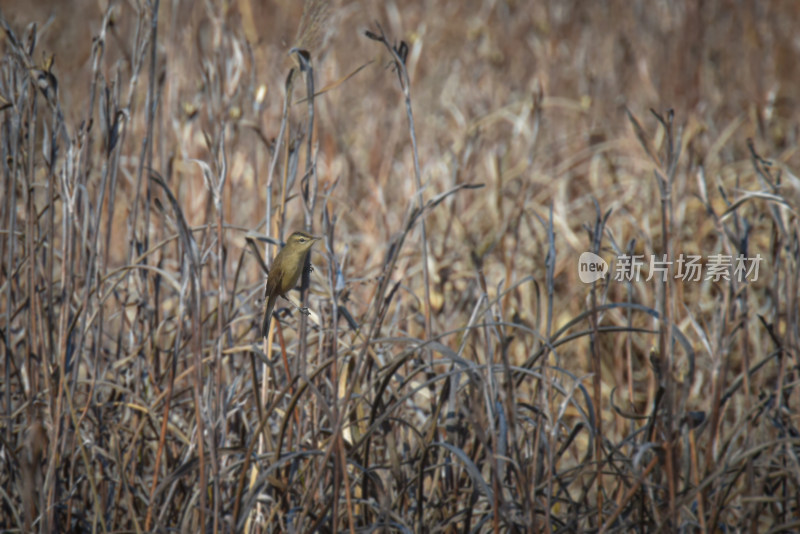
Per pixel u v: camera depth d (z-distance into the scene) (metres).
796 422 8.20
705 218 13.56
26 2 22.48
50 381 7.35
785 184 11.30
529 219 13.57
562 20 21.55
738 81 20.53
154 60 8.48
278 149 7.34
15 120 7.63
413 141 7.45
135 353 8.22
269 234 7.41
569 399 7.04
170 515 7.88
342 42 21.17
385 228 13.36
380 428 7.77
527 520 6.69
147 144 8.63
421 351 8.20
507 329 11.11
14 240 8.16
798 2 22.34
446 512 7.43
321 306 8.06
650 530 7.19
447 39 21.91
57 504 7.27
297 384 7.79
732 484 7.07
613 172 15.16
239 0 14.82
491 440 7.20
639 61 19.83
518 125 15.96
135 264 7.89
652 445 6.55
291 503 7.47
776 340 7.55
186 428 8.56
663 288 7.35
